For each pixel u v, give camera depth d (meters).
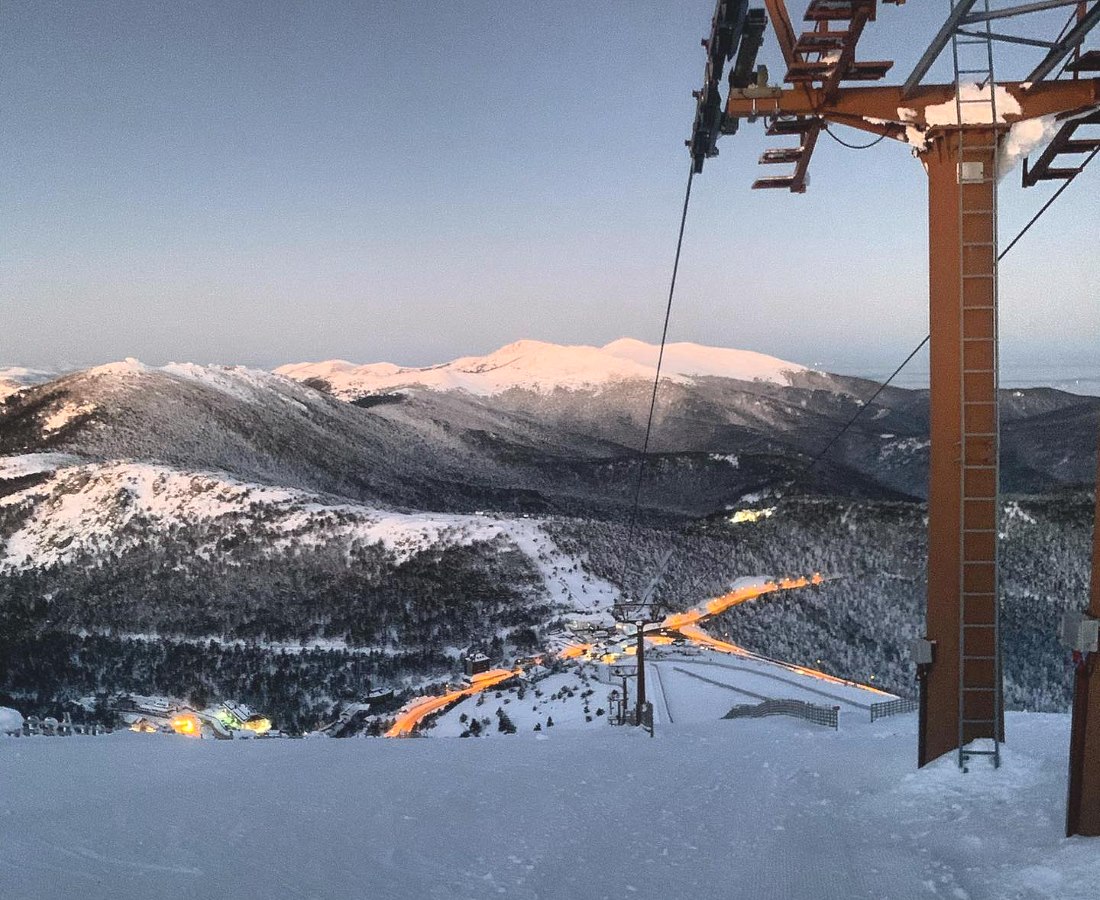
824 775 10.02
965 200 9.64
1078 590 85.88
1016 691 75.00
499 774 9.38
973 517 9.48
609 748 13.08
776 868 5.64
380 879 4.88
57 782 7.21
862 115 9.98
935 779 8.30
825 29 9.37
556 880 5.23
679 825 7.11
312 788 7.69
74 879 4.33
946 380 9.67
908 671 95.69
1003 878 5.04
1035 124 9.68
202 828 5.71
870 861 5.79
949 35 8.10
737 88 9.90
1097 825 5.45
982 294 9.54
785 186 12.51
